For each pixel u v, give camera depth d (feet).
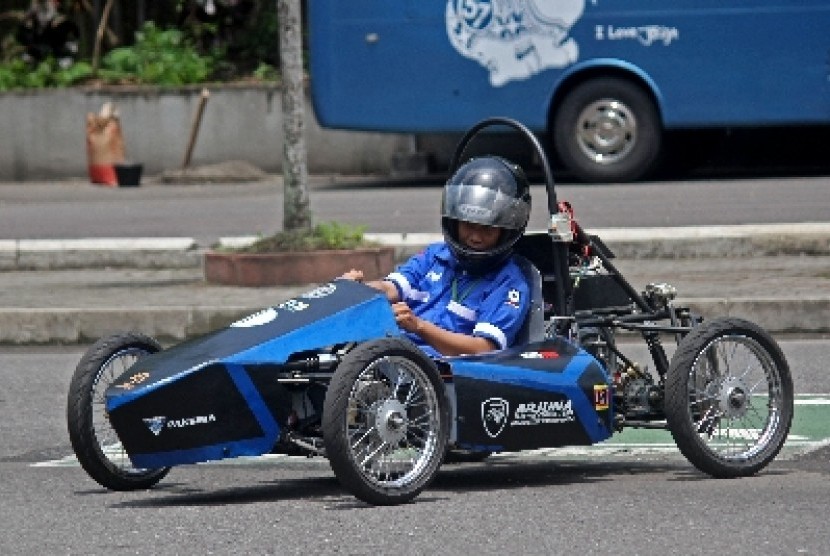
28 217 120.88
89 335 81.92
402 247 93.30
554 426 46.65
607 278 50.39
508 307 47.93
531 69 131.75
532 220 105.81
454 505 44.45
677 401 47.11
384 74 133.28
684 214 105.50
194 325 80.94
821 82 129.39
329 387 42.68
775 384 48.67
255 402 43.55
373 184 141.28
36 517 44.73
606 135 131.54
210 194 138.10
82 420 46.78
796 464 50.29
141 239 100.58
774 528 41.06
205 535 41.60
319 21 133.69
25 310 82.33
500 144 143.74
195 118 154.40
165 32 167.43
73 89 157.99
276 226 109.81
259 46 167.43
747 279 85.10
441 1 132.36
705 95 130.11
